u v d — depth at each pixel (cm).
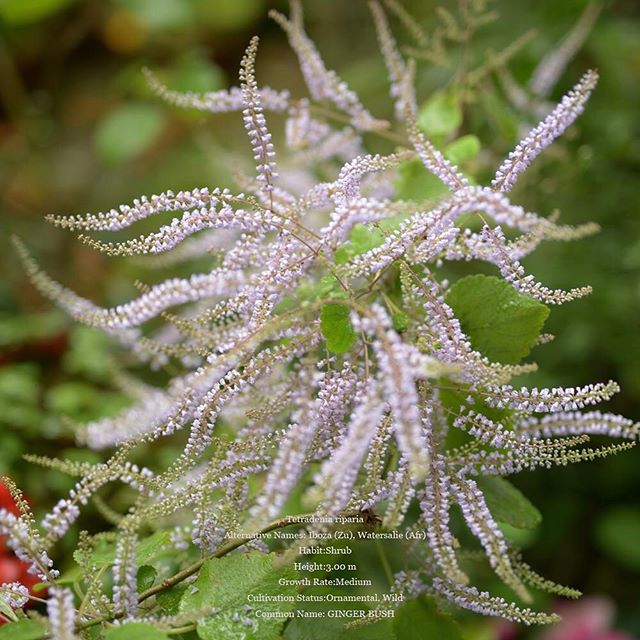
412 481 86
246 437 89
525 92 125
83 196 205
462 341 87
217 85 168
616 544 144
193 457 87
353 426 80
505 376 85
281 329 88
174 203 87
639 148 145
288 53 243
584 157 130
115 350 138
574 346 138
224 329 93
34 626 83
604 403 146
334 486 80
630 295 139
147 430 88
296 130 106
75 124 222
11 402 124
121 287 169
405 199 101
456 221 96
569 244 143
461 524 119
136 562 89
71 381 140
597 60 147
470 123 116
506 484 96
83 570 88
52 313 155
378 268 88
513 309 92
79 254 182
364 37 225
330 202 92
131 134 181
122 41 226
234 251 88
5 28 205
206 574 86
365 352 86
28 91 224
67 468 88
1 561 99
